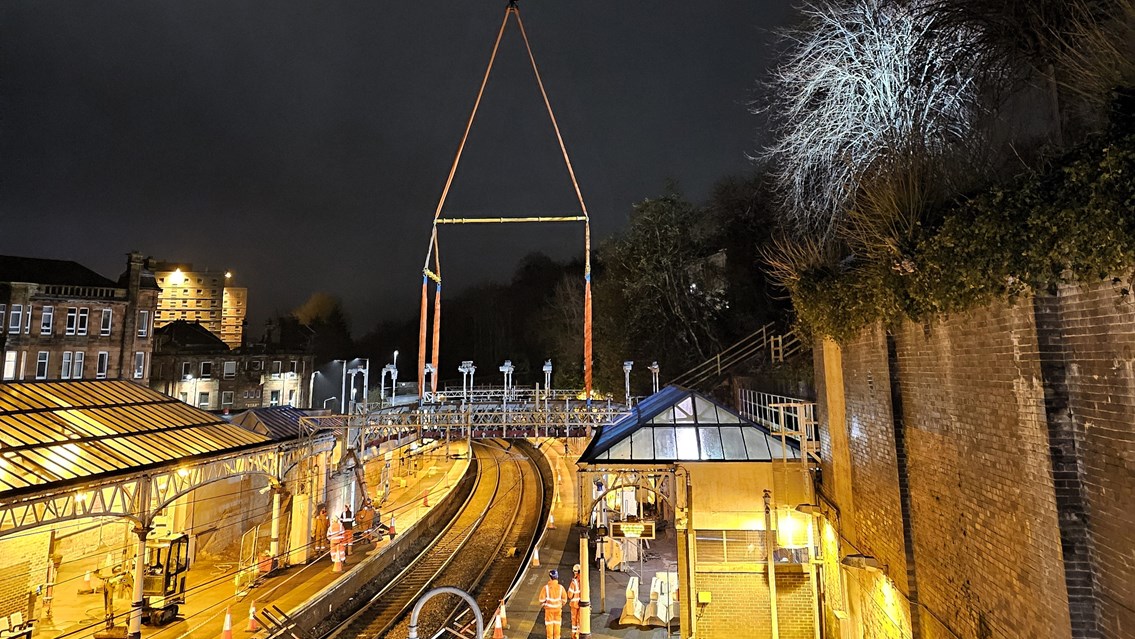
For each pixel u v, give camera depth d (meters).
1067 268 5.33
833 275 11.57
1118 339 4.79
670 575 17.05
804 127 17.36
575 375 60.84
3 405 15.84
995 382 6.38
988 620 6.57
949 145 8.36
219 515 24.92
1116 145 4.56
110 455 15.93
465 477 44.28
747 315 33.88
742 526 15.03
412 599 21.00
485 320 96.25
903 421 8.86
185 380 57.19
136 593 15.50
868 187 9.17
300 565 22.66
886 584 9.46
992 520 6.46
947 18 9.86
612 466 15.83
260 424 23.42
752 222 33.69
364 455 30.88
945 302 7.20
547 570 21.81
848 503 11.41
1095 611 5.14
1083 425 5.26
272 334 93.12
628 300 41.31
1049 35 7.26
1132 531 4.66
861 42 13.83
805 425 14.37
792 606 14.39
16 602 16.42
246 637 16.09
